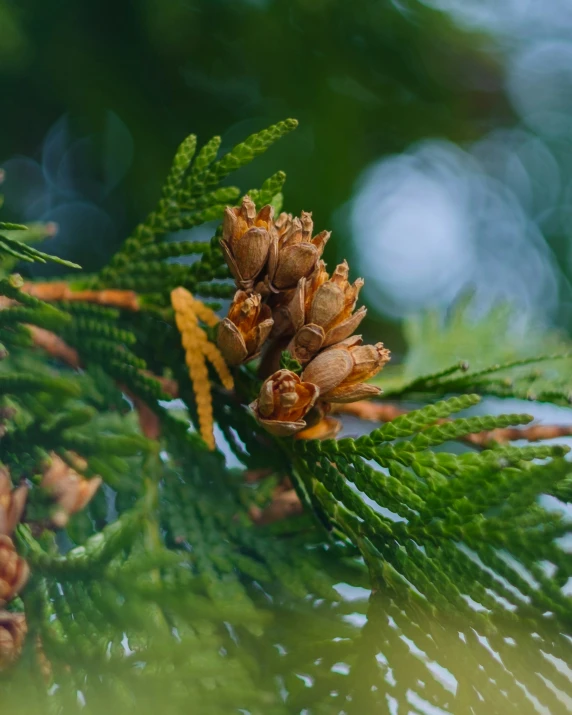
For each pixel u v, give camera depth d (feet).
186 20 1.49
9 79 1.45
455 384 0.89
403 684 0.78
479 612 0.78
